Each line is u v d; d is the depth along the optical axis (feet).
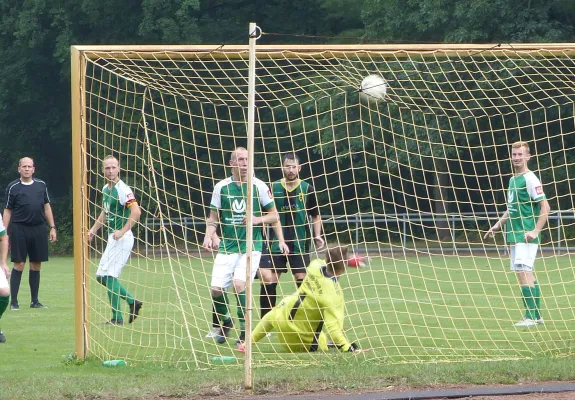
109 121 224.33
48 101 318.86
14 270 109.40
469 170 239.71
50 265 200.85
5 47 315.58
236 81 213.05
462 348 73.10
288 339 73.00
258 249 79.36
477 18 225.76
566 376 58.70
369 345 75.61
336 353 71.15
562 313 95.45
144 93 80.02
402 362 65.16
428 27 234.58
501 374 59.16
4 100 312.50
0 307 76.84
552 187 221.87
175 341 78.89
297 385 56.75
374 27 248.52
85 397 54.34
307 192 85.51
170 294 118.52
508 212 88.38
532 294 85.51
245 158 77.97
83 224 70.33
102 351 73.15
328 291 72.23
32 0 294.25
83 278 70.33
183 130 242.17
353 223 233.76
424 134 206.28
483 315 94.84
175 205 237.25
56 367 67.05
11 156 323.37
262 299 86.22
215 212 80.69
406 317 93.71
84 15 294.05
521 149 87.61
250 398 54.29
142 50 69.77
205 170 246.68
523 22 227.20
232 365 66.23
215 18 306.96
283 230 85.66
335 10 288.51
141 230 197.06
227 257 79.41
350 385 56.65
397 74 171.53
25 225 109.19
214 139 249.14
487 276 146.00
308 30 305.12
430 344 75.51
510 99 193.67
